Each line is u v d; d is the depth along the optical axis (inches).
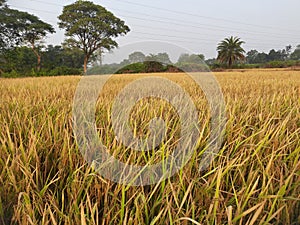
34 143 68.9
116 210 51.4
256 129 90.6
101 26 1531.7
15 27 1641.2
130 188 56.2
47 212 47.5
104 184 57.1
